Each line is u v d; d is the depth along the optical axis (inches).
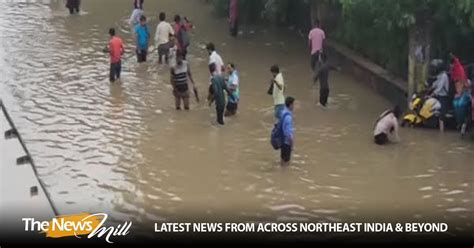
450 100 708.0
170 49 893.8
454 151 653.9
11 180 593.6
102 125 709.9
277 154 650.8
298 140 682.8
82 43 985.5
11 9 1172.5
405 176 605.3
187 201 561.9
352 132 701.9
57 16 1131.9
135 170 615.5
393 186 587.2
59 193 573.3
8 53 934.4
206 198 566.9
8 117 725.9
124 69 887.1
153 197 568.1
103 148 658.2
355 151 657.0
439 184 590.6
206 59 928.3
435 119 701.9
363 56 864.3
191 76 799.1
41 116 730.2
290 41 1010.7
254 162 633.6
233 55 946.1
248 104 775.7
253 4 1085.8
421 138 684.1
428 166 623.8
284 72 882.8
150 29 1060.5
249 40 1015.6
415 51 718.5
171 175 606.9
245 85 834.8
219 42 1003.9
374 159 639.1
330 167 623.8
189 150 657.0
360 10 791.7
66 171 611.8
